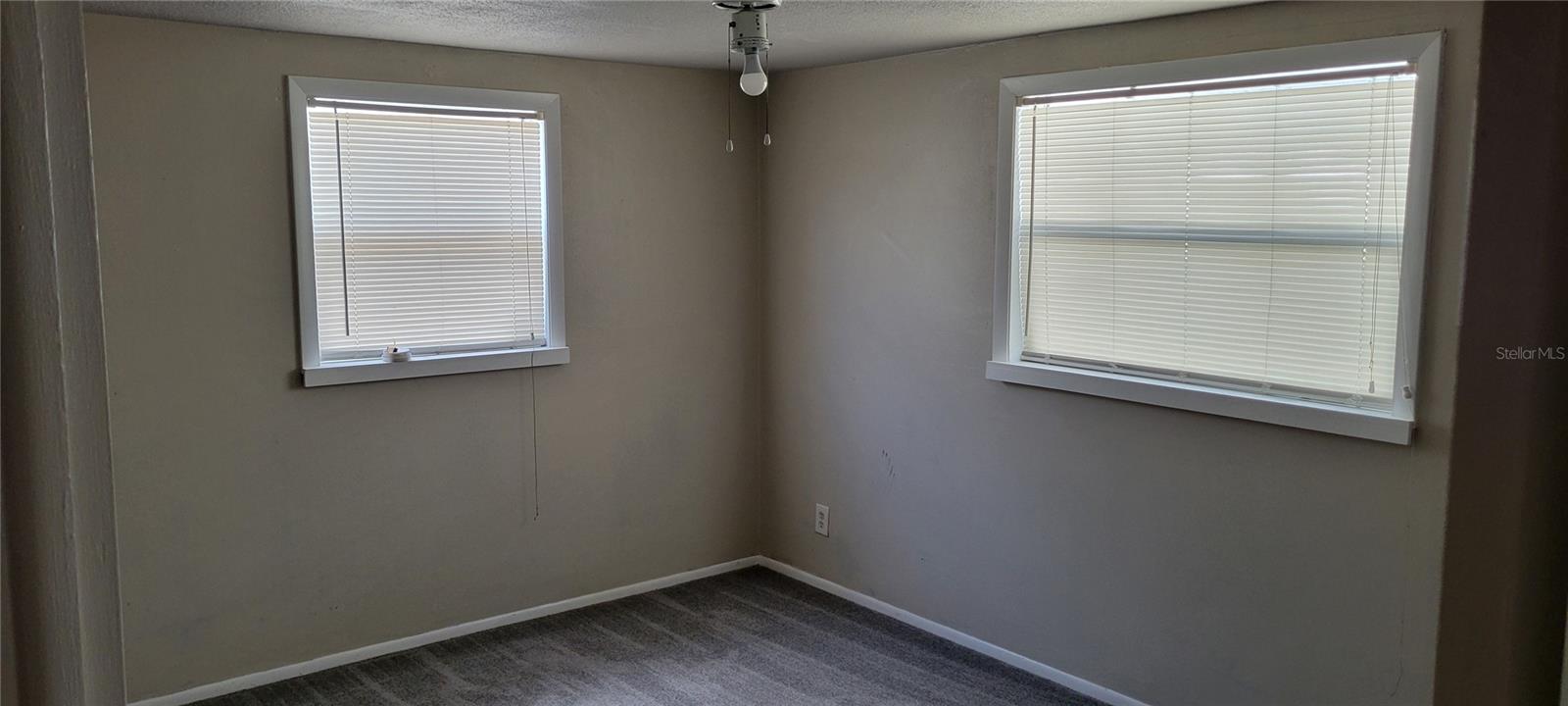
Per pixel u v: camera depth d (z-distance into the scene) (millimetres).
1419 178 2951
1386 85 3049
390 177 4125
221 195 3750
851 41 4039
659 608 4824
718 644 4422
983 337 4191
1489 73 441
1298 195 3281
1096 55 3715
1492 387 453
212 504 3836
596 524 4820
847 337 4793
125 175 3562
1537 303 442
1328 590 3250
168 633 3793
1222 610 3521
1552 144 432
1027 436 4070
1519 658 459
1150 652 3744
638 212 4781
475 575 4484
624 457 4875
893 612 4715
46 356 420
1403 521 3061
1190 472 3570
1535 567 453
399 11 3414
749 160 5125
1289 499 3322
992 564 4258
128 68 3539
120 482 3646
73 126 419
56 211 417
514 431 4520
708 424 5152
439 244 4273
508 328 4496
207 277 3748
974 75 4121
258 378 3883
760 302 5254
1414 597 3055
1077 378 3842
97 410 437
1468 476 465
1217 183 3473
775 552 5316
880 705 3881
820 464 5016
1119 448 3770
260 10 3395
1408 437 2996
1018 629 4184
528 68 4387
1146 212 3676
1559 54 427
